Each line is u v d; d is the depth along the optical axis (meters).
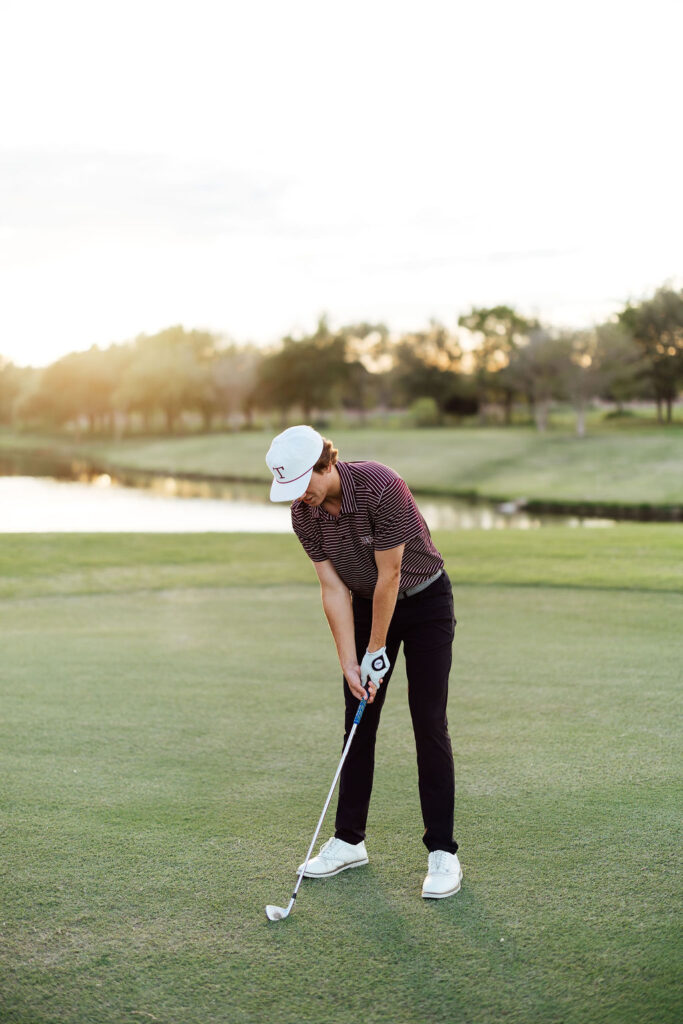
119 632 7.21
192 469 55.62
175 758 4.23
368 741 3.18
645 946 2.62
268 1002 2.40
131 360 96.44
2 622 7.68
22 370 119.19
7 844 3.33
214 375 86.44
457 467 49.31
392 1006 2.38
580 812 3.56
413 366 85.25
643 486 38.88
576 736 4.47
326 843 3.23
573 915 2.80
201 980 2.50
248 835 3.42
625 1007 2.35
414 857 3.25
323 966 2.56
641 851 3.22
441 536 12.98
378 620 3.04
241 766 4.13
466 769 4.04
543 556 10.88
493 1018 2.32
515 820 3.50
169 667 5.99
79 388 97.25
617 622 7.31
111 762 4.18
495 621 7.40
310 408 87.00
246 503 35.91
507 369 67.19
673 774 3.94
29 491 41.53
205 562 11.00
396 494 2.91
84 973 2.54
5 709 5.02
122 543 12.31
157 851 3.28
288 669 5.93
